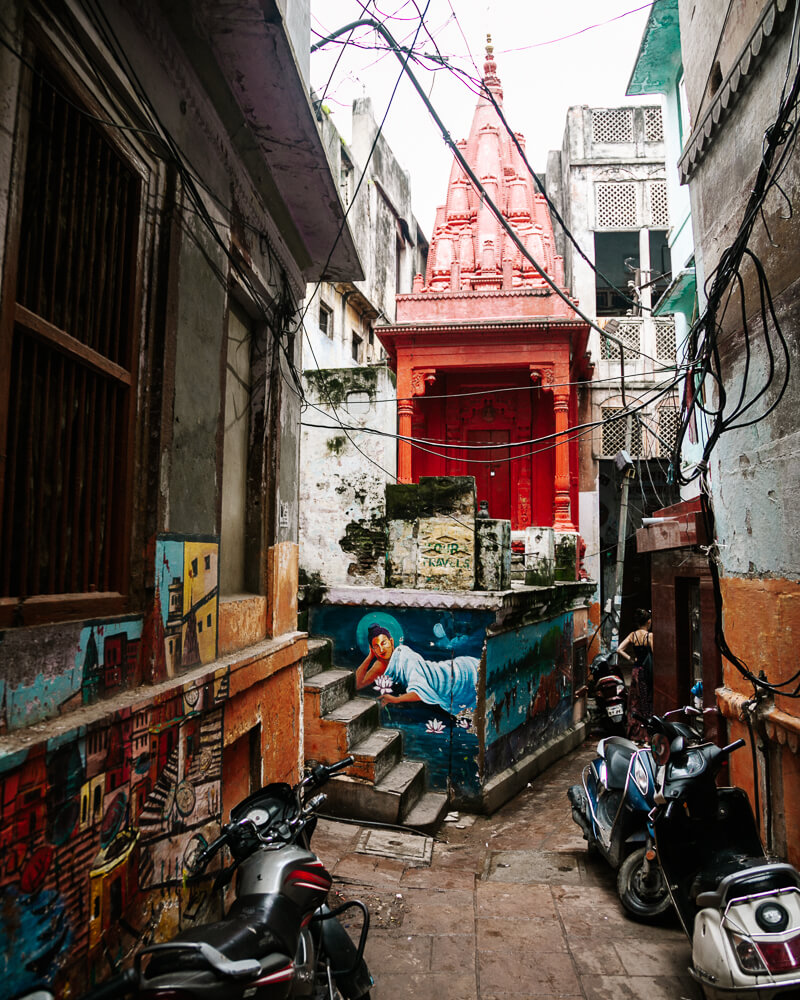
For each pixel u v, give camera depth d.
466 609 6.77
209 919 3.34
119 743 2.45
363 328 18.31
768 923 2.85
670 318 16.66
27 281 2.13
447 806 6.56
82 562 2.47
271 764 4.38
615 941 3.93
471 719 6.70
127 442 2.75
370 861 5.17
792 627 4.08
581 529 16.02
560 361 12.42
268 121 3.87
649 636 9.26
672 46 10.83
